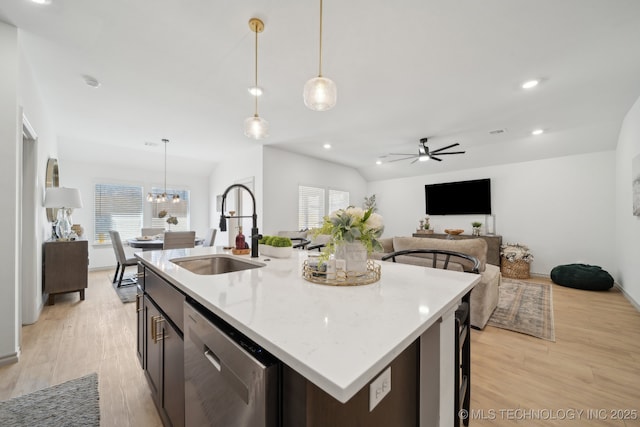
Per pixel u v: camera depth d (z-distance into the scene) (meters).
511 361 2.03
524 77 2.57
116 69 2.45
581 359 2.06
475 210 5.84
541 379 1.81
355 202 7.34
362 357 0.54
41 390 1.67
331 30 1.93
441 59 2.28
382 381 0.66
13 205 1.98
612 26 1.89
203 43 2.08
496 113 3.47
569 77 2.58
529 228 5.25
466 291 1.06
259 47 2.13
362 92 2.88
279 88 2.80
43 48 2.16
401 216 7.20
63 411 1.50
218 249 2.28
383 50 2.16
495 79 2.61
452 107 3.28
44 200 3.17
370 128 4.05
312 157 6.01
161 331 1.34
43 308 3.15
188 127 4.04
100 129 4.14
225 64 2.37
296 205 5.64
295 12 1.76
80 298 3.45
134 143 4.91
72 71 2.49
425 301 0.89
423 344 0.90
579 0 1.66
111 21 1.86
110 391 1.68
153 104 3.20
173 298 1.22
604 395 1.65
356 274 1.15
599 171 4.55
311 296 0.94
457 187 6.10
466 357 1.39
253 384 0.63
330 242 1.19
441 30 1.93
